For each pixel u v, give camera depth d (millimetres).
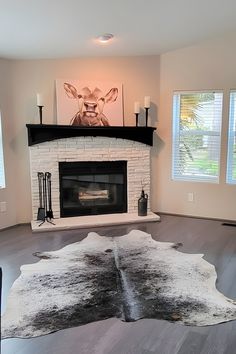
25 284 2682
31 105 4316
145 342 1960
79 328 2098
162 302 2396
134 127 4539
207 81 4449
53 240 3777
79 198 4672
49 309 2312
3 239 3830
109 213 4727
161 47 4344
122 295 2498
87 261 3150
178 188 4848
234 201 4516
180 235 3955
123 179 4730
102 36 3635
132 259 3199
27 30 3262
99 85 4508
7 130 4203
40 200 4395
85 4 2787
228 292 2559
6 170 4238
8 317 2217
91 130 4430
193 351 1878
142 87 4680
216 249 3482
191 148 4723
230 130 4438
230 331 2064
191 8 3172
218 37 4266
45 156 4332
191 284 2680
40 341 1973
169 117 4738
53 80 4355
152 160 4883
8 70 4145
